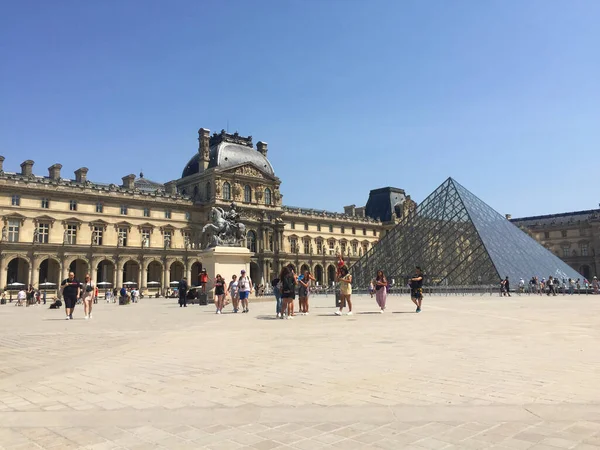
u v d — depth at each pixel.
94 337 22.25
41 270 119.44
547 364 13.45
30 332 25.19
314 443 7.54
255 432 8.08
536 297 64.50
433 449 7.20
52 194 112.12
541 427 8.09
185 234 132.00
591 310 36.06
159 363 14.48
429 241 87.00
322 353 15.92
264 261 139.75
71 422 8.70
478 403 9.55
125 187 128.50
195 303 62.97
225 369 13.36
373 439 7.67
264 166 149.88
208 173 135.88
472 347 16.80
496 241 83.31
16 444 7.62
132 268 131.25
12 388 11.48
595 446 7.20
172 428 8.32
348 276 33.59
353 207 183.38
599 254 180.75
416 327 24.08
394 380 11.65
